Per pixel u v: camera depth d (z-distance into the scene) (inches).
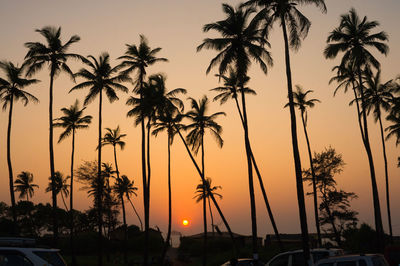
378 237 1472.7
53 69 1710.1
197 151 2237.9
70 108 2313.0
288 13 1073.5
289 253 745.6
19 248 426.3
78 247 3245.6
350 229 2150.6
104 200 3292.3
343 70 1811.0
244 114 1413.6
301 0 1065.5
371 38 1556.3
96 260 2576.3
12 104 1804.9
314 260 706.8
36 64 1701.5
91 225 3993.6
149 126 1850.4
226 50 1353.3
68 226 4030.5
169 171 2014.0
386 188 1936.5
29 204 4055.1
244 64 1320.1
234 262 868.6
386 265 512.4
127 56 1840.6
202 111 2250.2
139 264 2325.3
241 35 1354.6
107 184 3184.1
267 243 3085.6
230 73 1834.4
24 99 1846.7
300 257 730.2
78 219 4057.6
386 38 1530.5
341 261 511.5
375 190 1498.5
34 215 4035.4
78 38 1745.8
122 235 3759.8
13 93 1815.9
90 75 1905.8
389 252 655.1
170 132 2074.3
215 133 2224.4
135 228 3868.1
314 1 1053.8
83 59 1747.0
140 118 1876.2
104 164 3125.0
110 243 3403.1
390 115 2074.3
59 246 3238.2
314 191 2106.3
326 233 2384.4
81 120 2319.1
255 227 1312.7
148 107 1806.1
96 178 3083.2
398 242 2082.9
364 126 1546.5
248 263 943.7
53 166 1644.9
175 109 1872.5
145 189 1736.0
